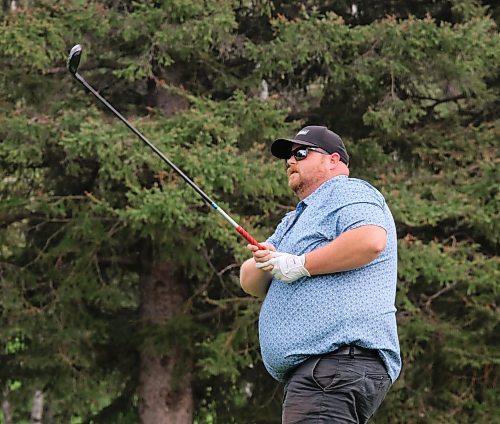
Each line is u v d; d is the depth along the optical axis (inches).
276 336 482.9
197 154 1107.9
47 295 1300.4
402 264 1148.5
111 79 1320.1
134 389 1438.2
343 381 462.6
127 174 1107.3
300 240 488.4
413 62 1236.5
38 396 1904.5
